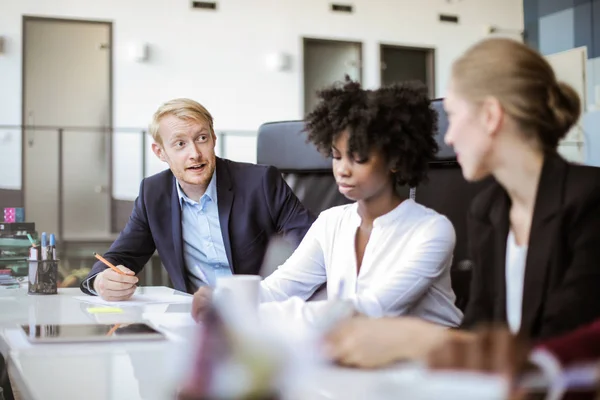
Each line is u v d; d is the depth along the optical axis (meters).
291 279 1.50
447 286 1.35
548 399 0.49
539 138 0.99
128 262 2.11
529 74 0.97
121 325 1.21
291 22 8.37
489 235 1.11
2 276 2.24
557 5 7.56
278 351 0.46
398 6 8.88
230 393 0.44
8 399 1.11
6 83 7.46
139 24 7.85
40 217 7.30
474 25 9.20
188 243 2.14
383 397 0.54
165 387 0.73
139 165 7.61
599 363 0.53
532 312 0.99
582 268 0.96
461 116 1.01
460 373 0.50
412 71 9.00
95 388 0.74
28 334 1.10
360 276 1.34
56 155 7.37
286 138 2.20
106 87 7.75
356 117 1.27
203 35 8.05
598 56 7.13
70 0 7.65
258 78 8.24
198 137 2.04
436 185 1.80
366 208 1.36
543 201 0.99
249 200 2.12
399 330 0.75
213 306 0.49
